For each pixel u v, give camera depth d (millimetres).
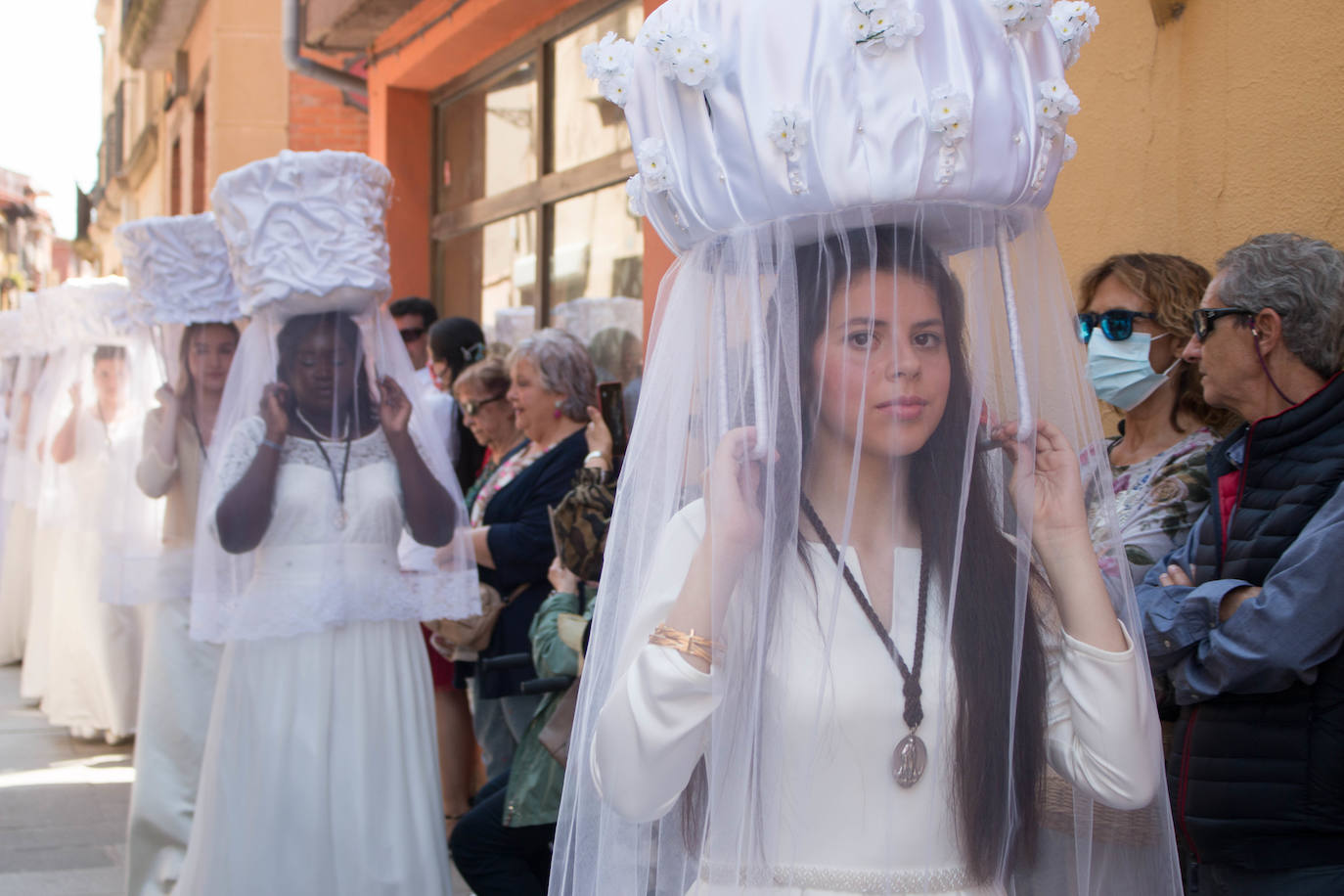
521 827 3068
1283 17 2826
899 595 1668
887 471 1684
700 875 1683
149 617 4523
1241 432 2420
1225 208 2996
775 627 1624
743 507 1642
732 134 1613
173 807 4281
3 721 7406
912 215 1653
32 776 6176
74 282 6281
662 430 1779
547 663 3053
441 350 5477
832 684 1610
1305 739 2117
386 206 3738
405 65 7637
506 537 4035
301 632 3324
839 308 1651
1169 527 2637
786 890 1602
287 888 3330
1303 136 2775
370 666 3479
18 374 8062
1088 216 3469
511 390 4328
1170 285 2748
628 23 5809
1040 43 1625
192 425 4547
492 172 7359
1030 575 1740
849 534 1668
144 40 15164
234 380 3576
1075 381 1744
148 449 4477
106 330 5602
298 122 10141
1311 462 2246
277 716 3369
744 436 1661
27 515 9398
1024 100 1601
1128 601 1746
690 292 1756
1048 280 1726
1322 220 2721
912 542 1708
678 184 1683
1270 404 2350
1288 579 2092
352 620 3426
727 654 1629
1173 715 2516
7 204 48562
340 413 3506
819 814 1609
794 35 1572
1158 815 1705
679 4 1674
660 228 1771
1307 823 2113
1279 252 2328
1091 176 3457
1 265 47031
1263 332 2326
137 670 6715
